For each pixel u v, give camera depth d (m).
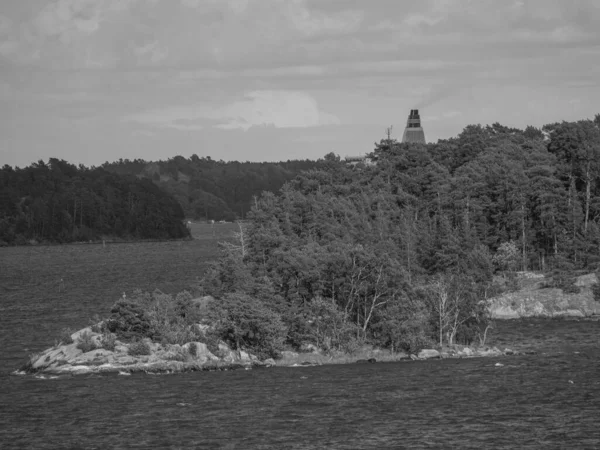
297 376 160.12
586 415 127.81
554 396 139.75
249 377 158.88
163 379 156.12
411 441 116.38
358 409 133.00
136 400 139.12
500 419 126.44
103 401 138.38
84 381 153.25
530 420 125.62
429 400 138.50
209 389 147.38
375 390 146.50
